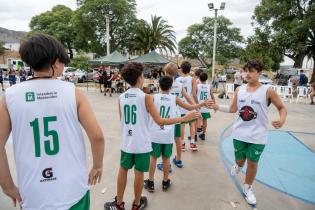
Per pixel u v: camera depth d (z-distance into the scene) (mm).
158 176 4316
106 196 3613
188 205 3445
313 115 10914
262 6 27062
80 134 1659
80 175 1648
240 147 3508
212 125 8391
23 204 1590
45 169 1538
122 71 3025
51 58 1521
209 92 6285
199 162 5035
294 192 3891
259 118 3322
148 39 37312
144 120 3000
